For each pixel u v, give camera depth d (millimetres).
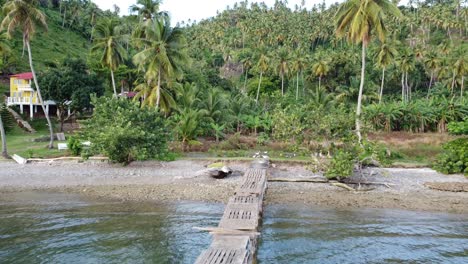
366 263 12156
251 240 10836
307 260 12328
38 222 16328
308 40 111500
